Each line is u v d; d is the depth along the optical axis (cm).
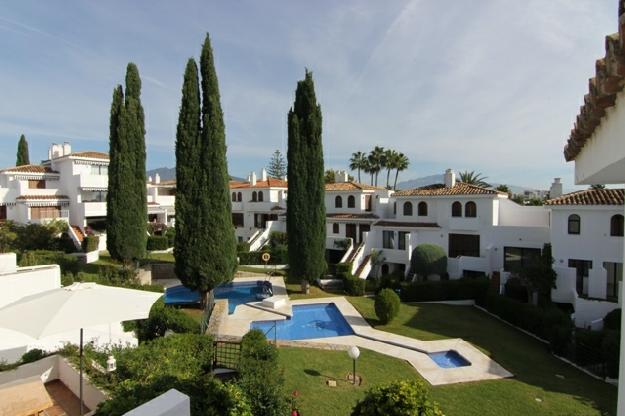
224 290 3042
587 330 1719
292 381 1308
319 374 1388
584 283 2344
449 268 3108
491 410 1200
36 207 3722
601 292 2189
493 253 2911
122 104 2725
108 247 2723
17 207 3731
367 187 4238
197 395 704
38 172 3944
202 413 655
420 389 705
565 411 1202
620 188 2509
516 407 1223
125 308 841
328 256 3891
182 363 1014
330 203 4222
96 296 844
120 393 736
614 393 1338
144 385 762
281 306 2469
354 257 3350
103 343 1302
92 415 771
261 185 5184
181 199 2094
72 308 787
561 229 2397
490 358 1645
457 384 1388
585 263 2341
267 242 4194
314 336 2012
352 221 3856
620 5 235
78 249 3362
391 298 2083
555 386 1385
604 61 277
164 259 3491
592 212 2298
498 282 2486
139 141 2786
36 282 1497
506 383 1402
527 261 2803
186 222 2097
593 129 385
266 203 4988
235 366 1128
